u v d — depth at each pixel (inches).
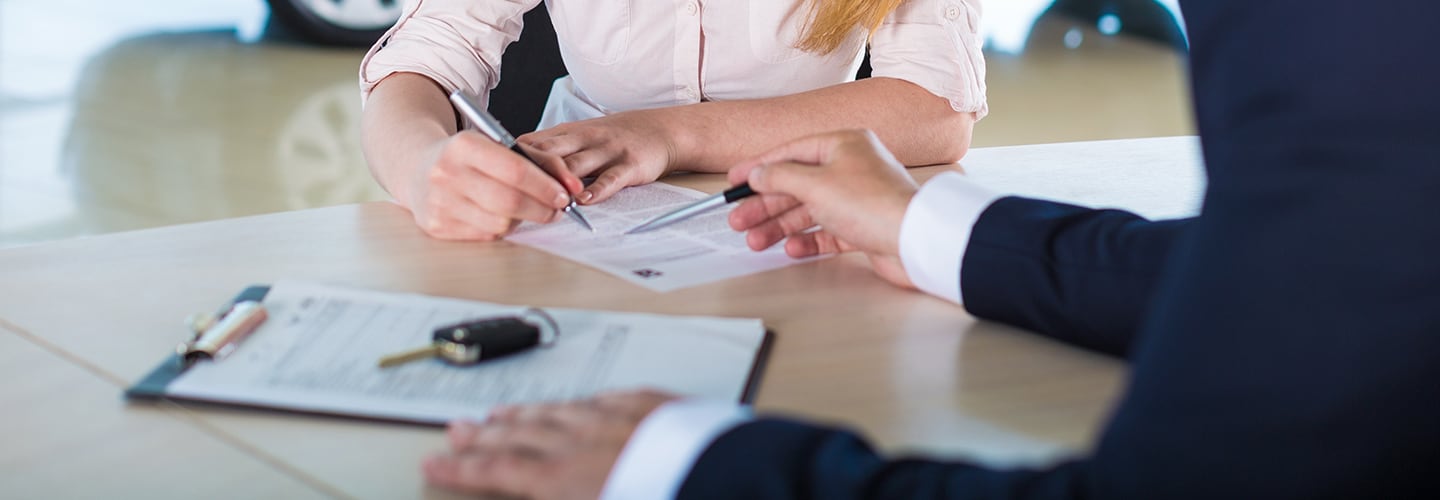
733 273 37.1
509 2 58.6
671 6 60.0
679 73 61.4
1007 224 32.5
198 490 22.9
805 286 35.8
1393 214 17.1
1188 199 47.4
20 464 23.8
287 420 25.7
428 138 45.9
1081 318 30.4
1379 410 16.9
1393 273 17.0
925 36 56.8
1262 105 18.7
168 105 161.9
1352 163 17.5
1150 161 54.7
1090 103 180.7
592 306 33.8
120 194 123.3
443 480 23.0
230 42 205.0
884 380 28.7
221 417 25.9
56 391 27.3
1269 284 17.4
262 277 35.9
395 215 44.0
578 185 43.6
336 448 24.5
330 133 149.8
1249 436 17.1
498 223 39.9
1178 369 17.8
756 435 20.5
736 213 39.4
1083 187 49.7
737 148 51.9
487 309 32.0
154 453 24.3
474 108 43.7
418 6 56.9
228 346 28.9
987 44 221.3
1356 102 17.7
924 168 54.4
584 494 21.4
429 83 53.7
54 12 226.4
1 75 176.1
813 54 60.6
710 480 20.2
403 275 36.4
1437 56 17.7
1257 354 17.2
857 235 35.8
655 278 36.5
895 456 20.4
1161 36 227.8
